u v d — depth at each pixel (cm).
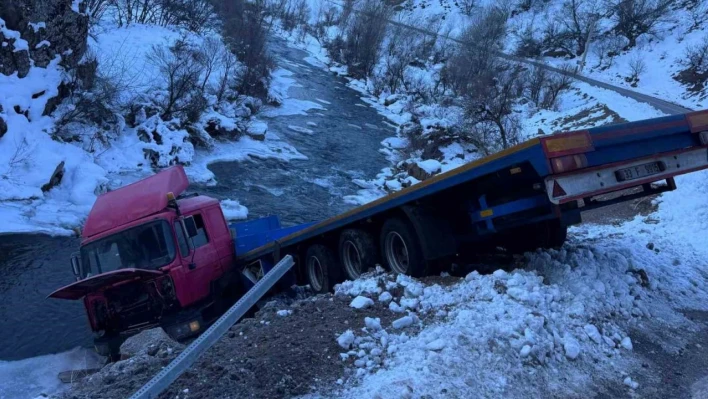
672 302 619
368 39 4653
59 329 992
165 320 796
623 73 4350
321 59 5094
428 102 3881
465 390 391
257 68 3353
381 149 2959
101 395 425
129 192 859
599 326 514
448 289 567
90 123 2127
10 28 1903
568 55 5003
